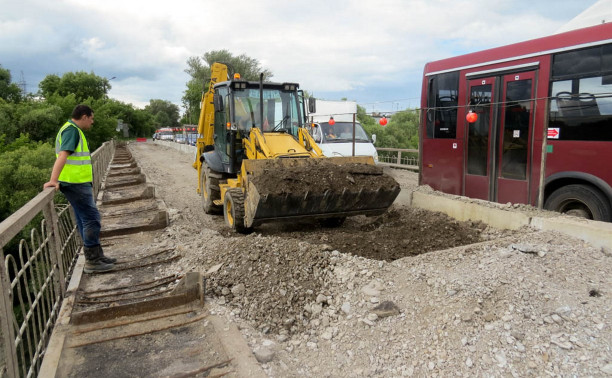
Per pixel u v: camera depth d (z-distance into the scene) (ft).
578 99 20.26
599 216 19.52
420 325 11.92
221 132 28.58
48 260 13.76
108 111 132.05
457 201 24.21
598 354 9.90
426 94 30.50
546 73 21.81
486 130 25.64
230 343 11.57
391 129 104.47
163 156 95.09
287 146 24.80
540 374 9.70
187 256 18.92
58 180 15.35
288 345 12.15
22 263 10.87
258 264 15.88
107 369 10.67
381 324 12.29
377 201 21.83
